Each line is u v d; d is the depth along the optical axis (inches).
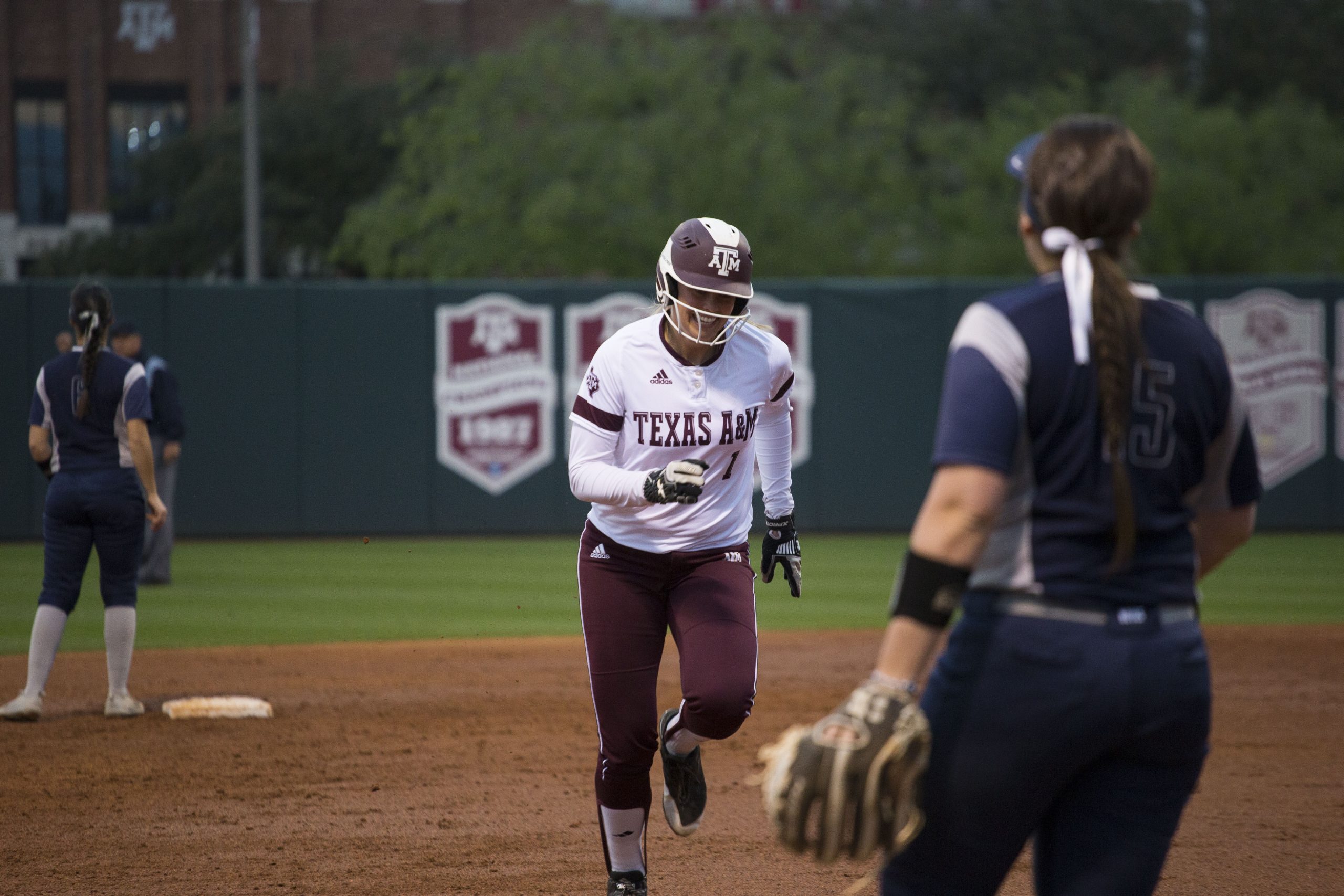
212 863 588.7
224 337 2256.4
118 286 2217.0
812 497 2352.4
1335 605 1560.0
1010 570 303.3
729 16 4035.4
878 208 3646.7
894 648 297.1
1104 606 297.1
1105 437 296.7
